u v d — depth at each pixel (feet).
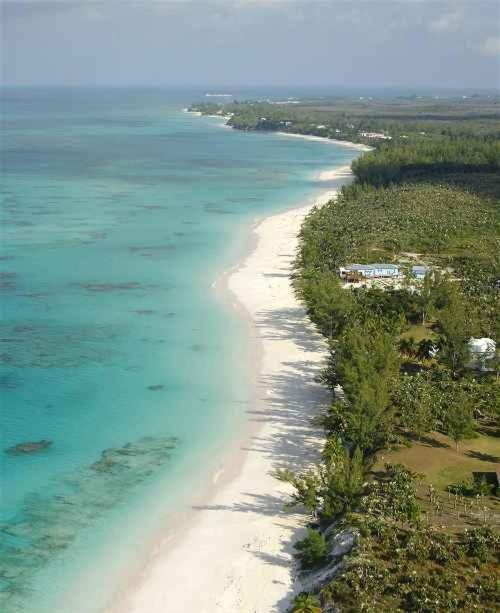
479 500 238.07
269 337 399.24
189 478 268.21
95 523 241.76
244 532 236.43
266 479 266.36
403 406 290.56
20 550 227.20
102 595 209.26
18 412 313.94
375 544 212.23
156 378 348.59
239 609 202.18
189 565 221.25
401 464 258.37
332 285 408.26
